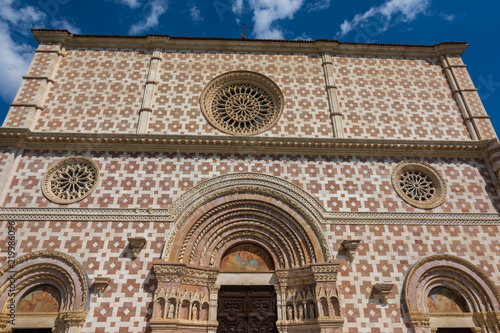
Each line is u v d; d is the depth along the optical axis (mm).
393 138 19953
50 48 21484
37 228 16125
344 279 15766
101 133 18156
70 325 14031
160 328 14023
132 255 15789
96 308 14586
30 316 14641
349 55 23016
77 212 16625
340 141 18859
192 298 15398
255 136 18594
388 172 18734
